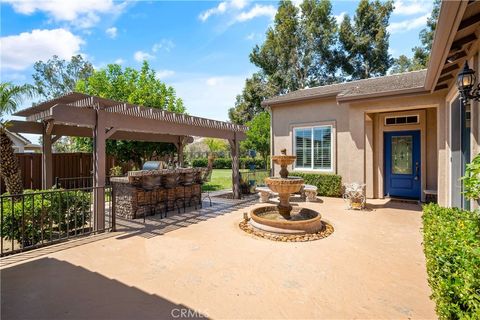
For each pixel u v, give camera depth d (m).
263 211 6.70
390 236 5.20
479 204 3.61
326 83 25.70
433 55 3.98
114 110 5.81
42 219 4.73
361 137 8.53
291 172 10.69
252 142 19.09
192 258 4.11
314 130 10.46
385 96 7.57
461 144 5.21
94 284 3.29
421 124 8.98
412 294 3.05
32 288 3.18
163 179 7.47
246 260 4.04
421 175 9.02
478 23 3.21
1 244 4.17
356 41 24.05
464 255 2.03
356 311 2.73
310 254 4.27
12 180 6.89
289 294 3.06
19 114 7.55
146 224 6.19
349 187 8.16
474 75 3.72
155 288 3.20
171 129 7.59
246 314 2.68
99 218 5.58
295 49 24.81
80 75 26.70
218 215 7.16
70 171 11.59
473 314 1.51
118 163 13.53
